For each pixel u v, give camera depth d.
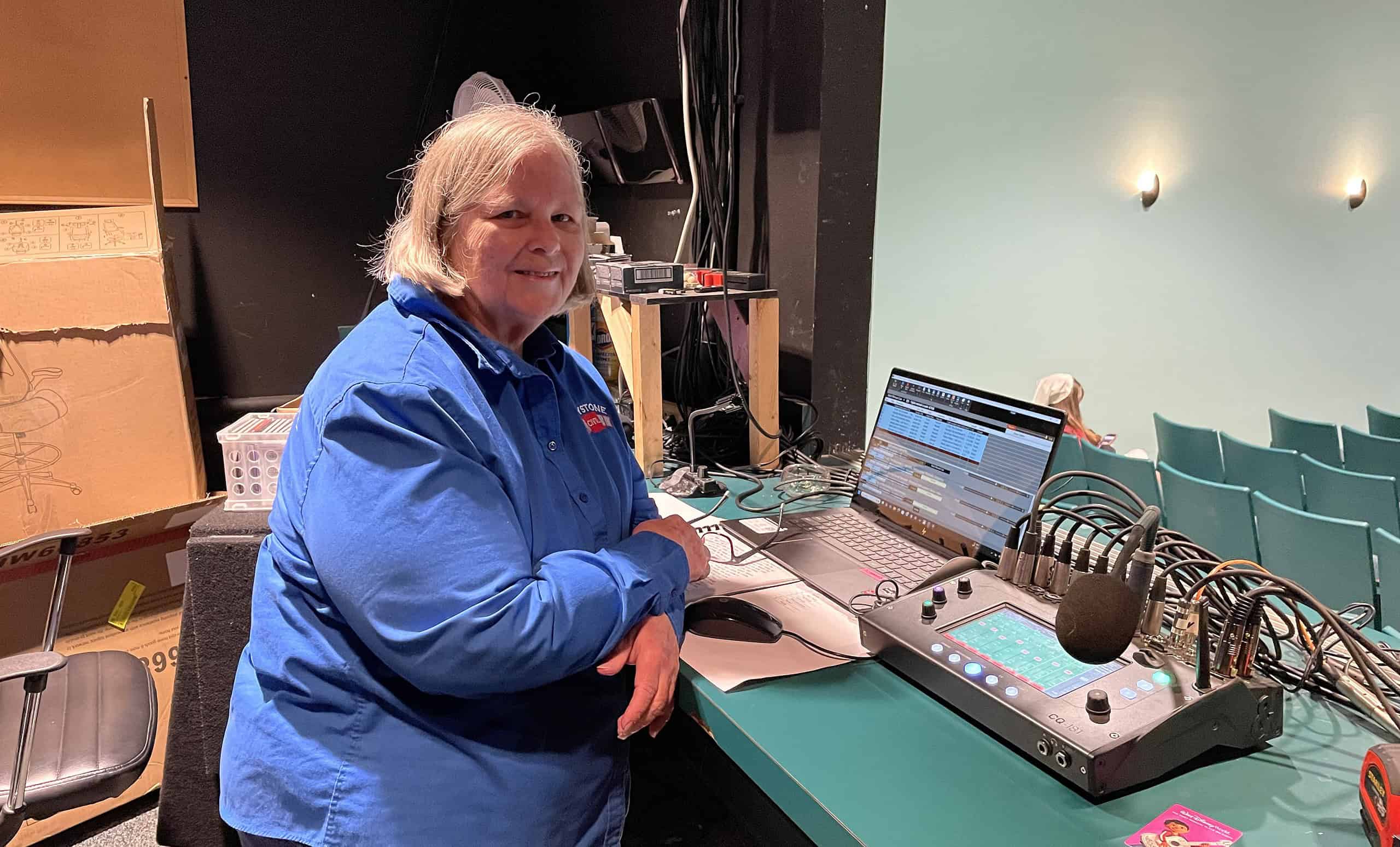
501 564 0.85
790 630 1.13
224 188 2.64
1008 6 4.53
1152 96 4.51
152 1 2.40
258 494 1.66
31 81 2.28
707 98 2.26
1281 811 0.77
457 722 0.93
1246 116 4.31
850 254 2.08
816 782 0.82
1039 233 4.83
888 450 1.53
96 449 2.04
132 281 2.05
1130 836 0.74
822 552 1.38
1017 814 0.77
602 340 2.23
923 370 4.95
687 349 2.28
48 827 1.80
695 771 1.96
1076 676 0.88
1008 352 5.05
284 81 2.67
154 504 2.12
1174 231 4.62
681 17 2.21
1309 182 4.25
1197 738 0.82
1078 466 2.36
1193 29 4.33
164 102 2.48
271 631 0.97
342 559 0.82
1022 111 4.68
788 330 2.18
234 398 2.77
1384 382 4.30
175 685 1.67
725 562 1.36
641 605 0.95
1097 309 4.91
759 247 2.24
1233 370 4.67
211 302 2.68
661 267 1.91
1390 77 3.94
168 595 2.04
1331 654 1.01
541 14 3.09
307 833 0.92
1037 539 1.07
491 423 0.92
